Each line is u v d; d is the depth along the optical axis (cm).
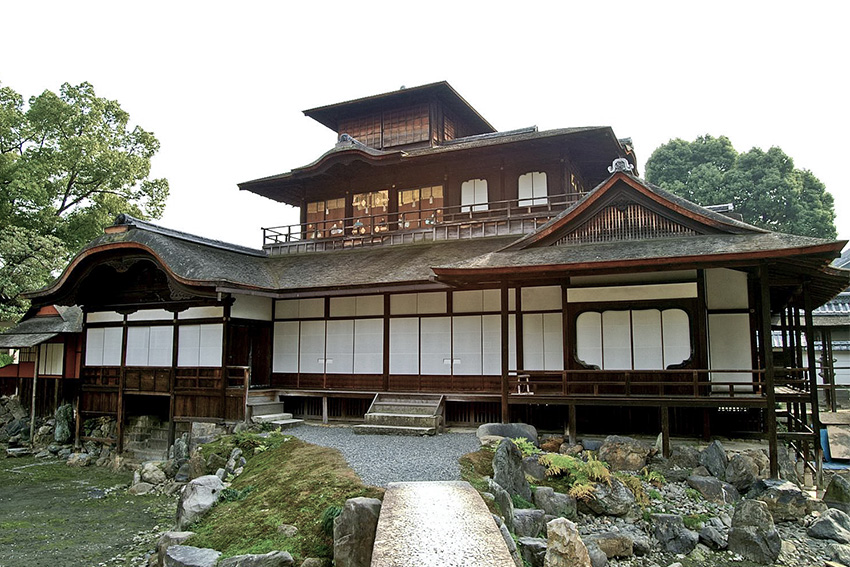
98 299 2458
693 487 1401
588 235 1814
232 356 2212
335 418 2192
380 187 2772
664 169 4928
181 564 961
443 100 3039
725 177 4650
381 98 2961
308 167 2700
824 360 2684
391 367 2134
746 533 1196
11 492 1892
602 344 1727
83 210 3550
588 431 1814
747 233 1602
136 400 2406
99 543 1369
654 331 1681
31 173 3141
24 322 2947
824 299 2203
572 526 965
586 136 2325
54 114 3356
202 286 1970
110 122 3709
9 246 2659
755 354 1697
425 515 873
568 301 1772
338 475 1212
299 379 2283
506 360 1733
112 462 2297
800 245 1420
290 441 1680
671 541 1219
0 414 3075
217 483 1316
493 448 1483
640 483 1371
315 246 2712
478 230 2392
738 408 1694
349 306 2236
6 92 3362
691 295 1652
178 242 2261
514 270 1636
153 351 2291
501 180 2525
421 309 2117
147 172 3759
